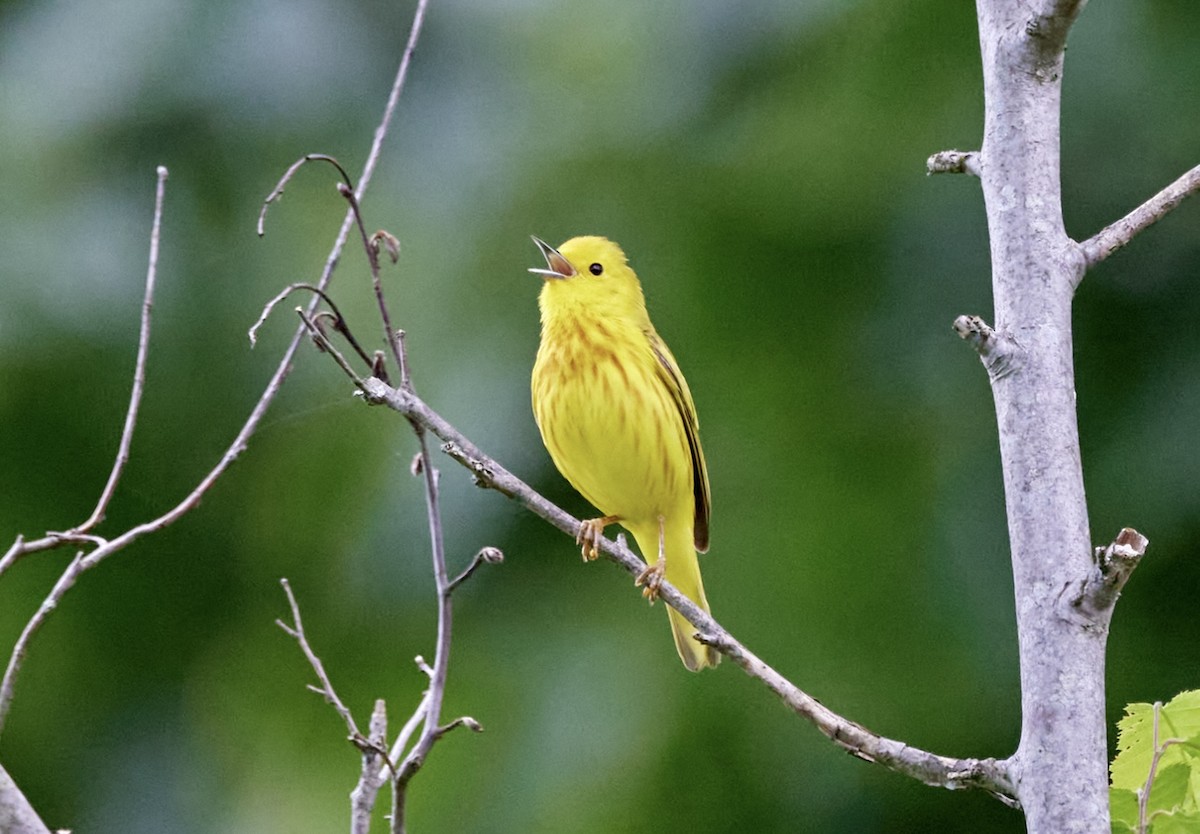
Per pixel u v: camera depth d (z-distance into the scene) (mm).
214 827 13656
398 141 13070
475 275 12742
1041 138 6191
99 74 12727
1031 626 5676
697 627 6785
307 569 13742
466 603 12922
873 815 12320
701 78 13570
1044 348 5934
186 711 14141
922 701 12359
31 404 13312
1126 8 12750
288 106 12883
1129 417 12414
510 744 12617
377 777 6645
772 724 12547
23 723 14250
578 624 12852
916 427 13023
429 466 7035
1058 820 5426
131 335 12992
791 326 13375
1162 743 5848
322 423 13406
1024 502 5797
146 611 14234
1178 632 12234
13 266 12719
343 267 12859
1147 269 12703
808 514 13008
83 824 13898
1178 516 12062
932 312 12945
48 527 13984
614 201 13445
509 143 13180
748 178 13445
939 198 13008
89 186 12836
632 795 12328
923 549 12680
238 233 13008
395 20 13289
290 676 13742
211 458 13617
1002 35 6305
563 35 13641
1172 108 12508
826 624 12719
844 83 13398
